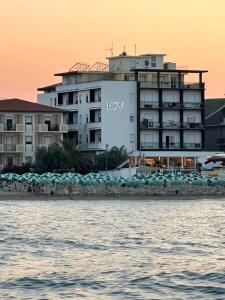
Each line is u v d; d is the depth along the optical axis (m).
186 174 187.25
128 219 122.94
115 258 75.38
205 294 58.72
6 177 178.50
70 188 175.00
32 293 59.03
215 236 96.81
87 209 145.00
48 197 173.25
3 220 119.44
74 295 58.34
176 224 114.69
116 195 176.12
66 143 199.62
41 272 67.31
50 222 116.25
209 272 67.44
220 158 194.88
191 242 89.38
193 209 147.12
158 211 141.12
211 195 179.75
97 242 88.69
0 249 82.12
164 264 71.62
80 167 198.00
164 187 178.38
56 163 196.00
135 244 87.00
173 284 62.31
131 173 194.88
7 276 65.56
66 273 66.81
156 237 94.94
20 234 97.88
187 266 70.56
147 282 63.06
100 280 63.75
